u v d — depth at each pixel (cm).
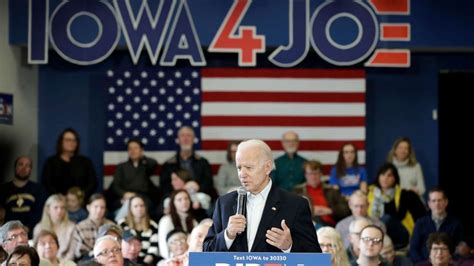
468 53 3428
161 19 3198
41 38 3184
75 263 2475
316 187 3072
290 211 1382
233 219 1344
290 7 3209
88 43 3186
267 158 1384
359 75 3384
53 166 3178
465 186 3444
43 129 3397
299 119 3381
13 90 3238
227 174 3253
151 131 3384
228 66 3391
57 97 3400
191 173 3234
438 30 3238
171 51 3206
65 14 3188
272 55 3212
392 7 3228
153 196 3238
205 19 3209
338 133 3381
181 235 2455
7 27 3186
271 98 3381
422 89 3444
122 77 3384
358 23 3209
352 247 2350
